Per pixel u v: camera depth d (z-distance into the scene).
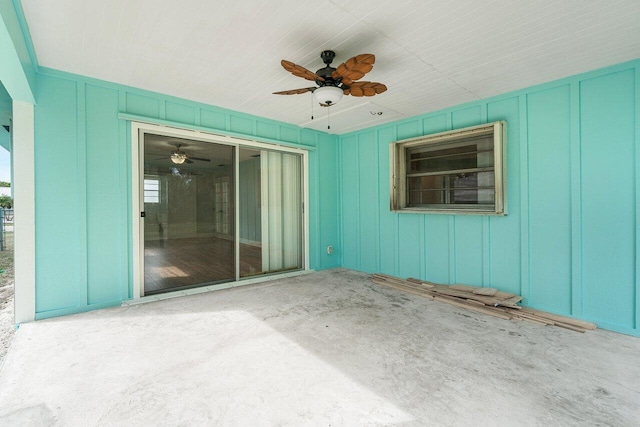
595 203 3.01
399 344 2.61
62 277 3.17
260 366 2.25
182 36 2.49
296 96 3.83
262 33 2.44
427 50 2.69
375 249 5.21
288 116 4.66
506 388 1.99
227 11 2.16
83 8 2.12
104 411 1.76
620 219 2.87
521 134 3.52
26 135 2.98
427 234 4.47
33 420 1.68
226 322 3.07
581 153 3.09
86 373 2.13
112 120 3.44
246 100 3.98
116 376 2.10
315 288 4.36
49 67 3.04
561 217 3.23
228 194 4.48
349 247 5.69
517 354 2.44
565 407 1.80
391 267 4.95
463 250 4.08
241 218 4.62
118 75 3.24
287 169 5.20
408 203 4.77
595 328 2.93
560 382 2.05
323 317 3.22
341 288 4.36
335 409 1.79
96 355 2.38
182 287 4.06
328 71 2.61
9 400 1.84
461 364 2.29
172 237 3.97
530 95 3.46
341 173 5.82
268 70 3.11
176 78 3.31
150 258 3.79
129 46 2.64
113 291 3.49
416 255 4.61
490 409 1.79
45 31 2.41
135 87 3.55
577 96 3.11
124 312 3.30
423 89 3.56
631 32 2.38
